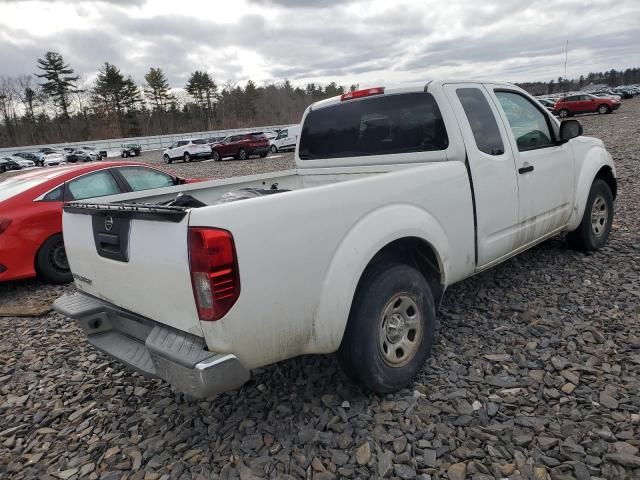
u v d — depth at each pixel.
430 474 2.28
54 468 2.62
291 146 32.31
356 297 2.73
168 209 2.26
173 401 3.15
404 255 3.24
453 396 2.83
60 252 6.09
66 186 6.12
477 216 3.49
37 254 5.90
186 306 2.28
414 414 2.71
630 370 2.96
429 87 3.55
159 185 6.90
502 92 4.08
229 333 2.23
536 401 2.74
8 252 5.69
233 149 29.52
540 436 2.45
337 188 2.62
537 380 2.94
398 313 2.90
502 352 3.30
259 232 2.28
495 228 3.68
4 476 2.59
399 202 2.92
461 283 4.57
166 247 2.29
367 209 2.74
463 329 3.68
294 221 2.40
